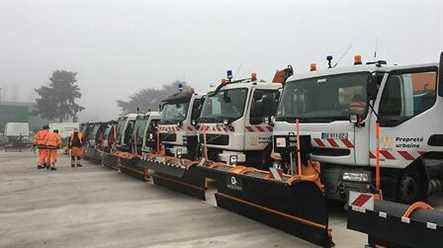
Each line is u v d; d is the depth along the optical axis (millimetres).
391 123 7023
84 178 14719
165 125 13812
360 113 6996
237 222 7504
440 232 4293
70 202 9828
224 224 7371
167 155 13172
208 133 11219
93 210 8828
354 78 7316
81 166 20078
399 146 7062
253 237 6535
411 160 7160
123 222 7676
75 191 11547
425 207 4727
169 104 14008
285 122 8180
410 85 7367
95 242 6418
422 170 7758
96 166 20172
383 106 7059
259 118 10516
